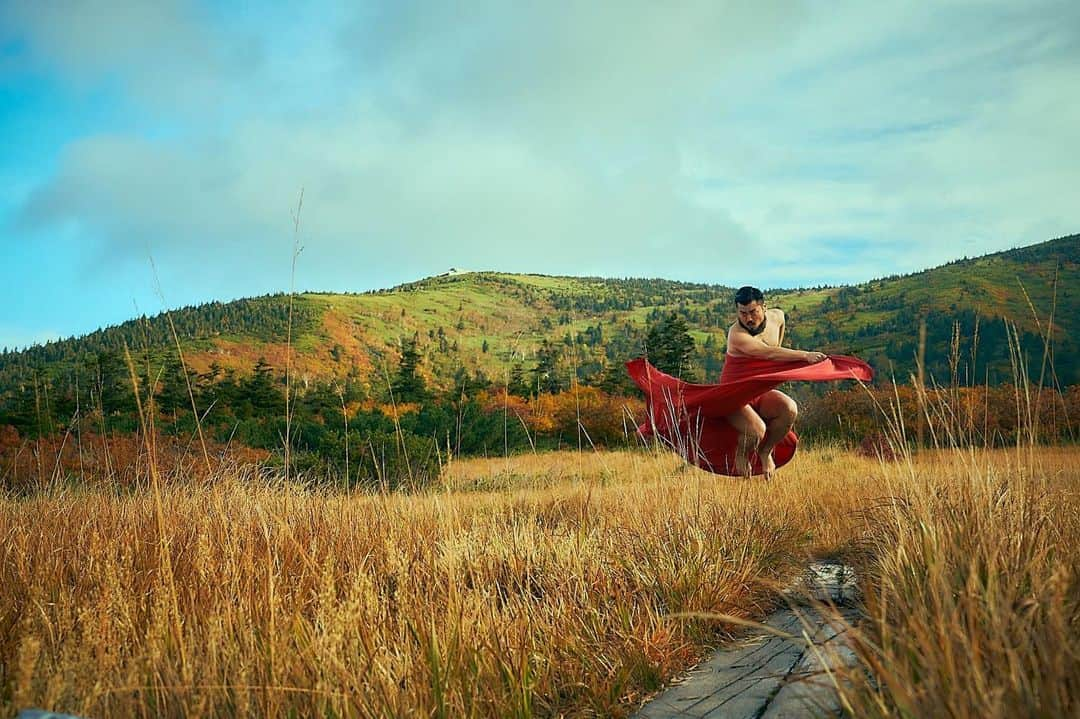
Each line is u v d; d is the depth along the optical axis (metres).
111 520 5.10
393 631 3.41
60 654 2.86
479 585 4.22
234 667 2.75
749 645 3.72
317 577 4.02
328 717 2.62
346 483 6.64
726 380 6.89
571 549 4.90
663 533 5.30
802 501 7.34
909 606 2.77
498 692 3.06
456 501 7.06
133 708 2.63
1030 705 1.82
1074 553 3.02
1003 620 2.12
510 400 27.62
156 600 3.20
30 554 4.32
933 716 1.92
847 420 20.45
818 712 2.59
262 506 5.51
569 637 3.66
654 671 3.38
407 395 35.91
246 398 34.22
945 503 3.76
